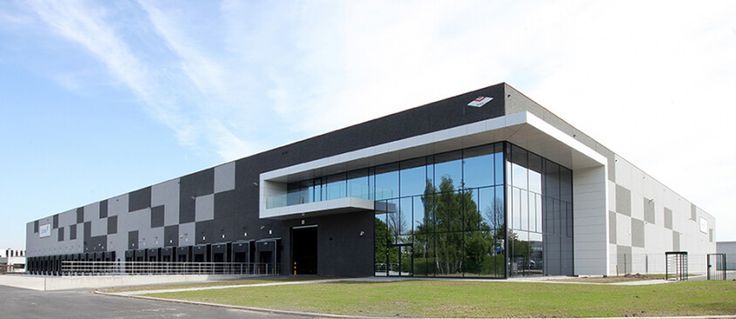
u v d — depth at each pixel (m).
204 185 49.81
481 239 28.88
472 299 17.84
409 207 32.53
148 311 16.25
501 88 28.91
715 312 13.91
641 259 43.69
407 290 21.58
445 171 31.12
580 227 35.97
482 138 28.45
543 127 27.12
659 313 13.83
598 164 35.41
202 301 18.77
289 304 17.33
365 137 35.19
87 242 71.00
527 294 19.33
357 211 35.56
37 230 88.94
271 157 42.53
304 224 39.12
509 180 28.81
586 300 17.14
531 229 30.55
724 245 82.19
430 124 31.69
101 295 22.97
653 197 48.66
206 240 48.44
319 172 37.41
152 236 56.81
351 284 26.09
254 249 43.00
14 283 34.59
